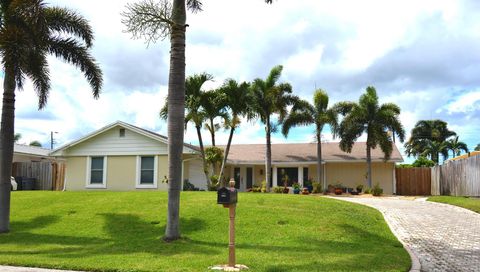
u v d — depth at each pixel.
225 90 24.92
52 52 14.50
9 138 13.16
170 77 11.50
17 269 8.43
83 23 14.49
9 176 13.14
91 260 9.06
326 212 14.36
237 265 8.45
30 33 12.91
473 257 9.84
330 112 31.73
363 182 33.03
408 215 16.30
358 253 9.84
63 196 17.50
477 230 13.38
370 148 32.03
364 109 31.41
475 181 21.69
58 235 12.41
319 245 10.88
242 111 25.31
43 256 9.57
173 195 11.30
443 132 63.66
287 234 11.95
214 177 25.08
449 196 25.06
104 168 24.97
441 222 14.79
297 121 31.78
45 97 15.19
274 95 30.73
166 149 24.02
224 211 14.06
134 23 11.49
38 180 29.78
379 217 15.16
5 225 12.89
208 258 9.19
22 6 12.47
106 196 17.08
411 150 63.72
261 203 15.27
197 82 24.12
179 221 12.05
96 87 15.05
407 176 32.59
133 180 24.38
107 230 12.75
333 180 33.62
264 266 8.38
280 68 31.45
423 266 8.91
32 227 13.47
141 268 8.30
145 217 13.86
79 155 25.47
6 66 11.86
